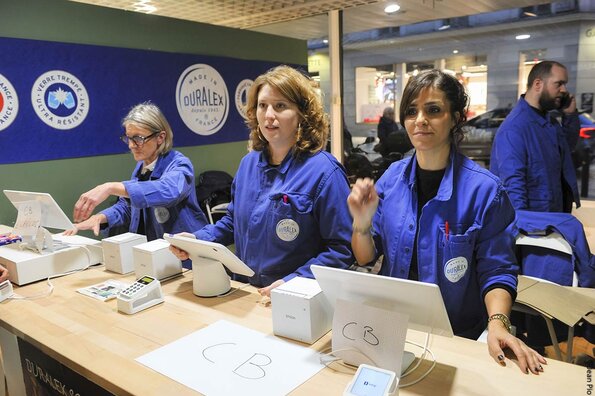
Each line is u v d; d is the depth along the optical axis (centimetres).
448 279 127
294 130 158
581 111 382
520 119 241
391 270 138
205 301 149
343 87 397
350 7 333
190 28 362
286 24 390
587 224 332
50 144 284
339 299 108
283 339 120
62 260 183
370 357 103
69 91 291
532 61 444
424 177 136
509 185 237
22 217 184
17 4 264
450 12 384
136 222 226
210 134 387
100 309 146
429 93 122
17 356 185
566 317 172
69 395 145
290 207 155
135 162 331
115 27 313
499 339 106
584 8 391
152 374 106
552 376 98
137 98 329
